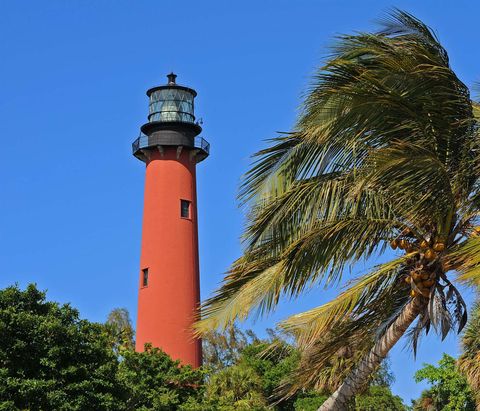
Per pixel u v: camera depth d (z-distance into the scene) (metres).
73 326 18.58
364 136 11.76
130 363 29.48
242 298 12.44
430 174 11.41
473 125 12.05
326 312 11.95
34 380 17.05
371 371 13.08
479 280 10.91
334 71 11.42
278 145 12.77
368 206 12.10
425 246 12.28
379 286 12.70
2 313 17.50
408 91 11.55
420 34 12.04
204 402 29.20
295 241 12.01
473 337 20.59
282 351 14.83
